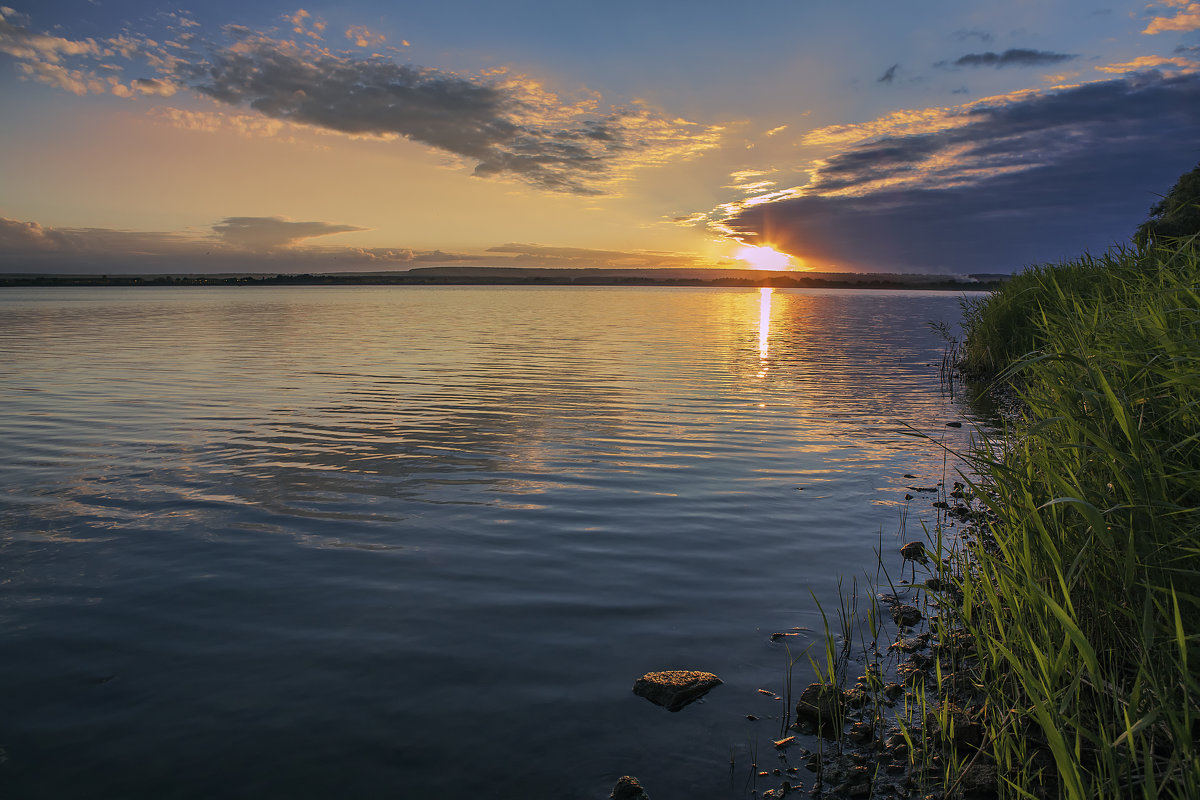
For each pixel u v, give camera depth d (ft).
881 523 24.94
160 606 18.30
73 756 12.32
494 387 55.93
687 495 28.19
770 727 13.32
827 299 373.81
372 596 18.94
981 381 59.26
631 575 20.43
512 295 411.54
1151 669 10.26
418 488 28.99
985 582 14.35
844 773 11.95
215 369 66.49
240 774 11.87
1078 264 48.73
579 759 12.32
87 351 81.97
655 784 11.68
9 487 28.96
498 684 14.70
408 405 47.96
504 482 29.89
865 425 41.91
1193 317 14.42
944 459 33.65
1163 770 10.37
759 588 19.56
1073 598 13.24
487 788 11.57
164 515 25.57
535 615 17.87
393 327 125.29
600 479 30.40
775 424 42.16
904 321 156.56
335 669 15.25
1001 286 63.41
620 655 15.93
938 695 14.37
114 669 15.24
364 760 12.25
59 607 18.24
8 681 14.74
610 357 78.43
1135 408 14.08
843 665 15.58
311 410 46.06
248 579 20.04
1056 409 16.10
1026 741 12.30
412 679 14.85
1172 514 11.93
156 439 37.70
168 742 12.71
